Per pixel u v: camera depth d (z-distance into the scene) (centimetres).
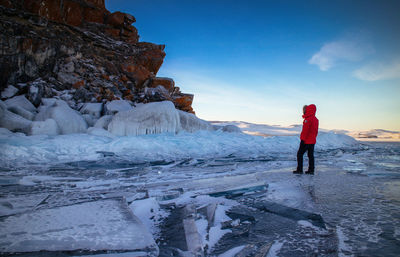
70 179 407
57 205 250
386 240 176
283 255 153
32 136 756
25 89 1213
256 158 731
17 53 1325
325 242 173
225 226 201
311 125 471
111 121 978
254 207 256
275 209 248
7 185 357
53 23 1647
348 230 196
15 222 180
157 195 290
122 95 1623
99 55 1822
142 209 238
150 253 143
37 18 1526
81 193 308
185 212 232
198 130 1195
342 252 157
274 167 564
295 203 271
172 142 873
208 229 193
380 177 434
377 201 280
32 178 399
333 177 433
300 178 423
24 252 135
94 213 202
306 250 161
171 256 149
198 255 148
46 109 982
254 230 196
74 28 1741
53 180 396
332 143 1327
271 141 1117
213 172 492
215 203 253
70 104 1255
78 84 1460
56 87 1408
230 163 627
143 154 720
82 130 973
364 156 837
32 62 1355
